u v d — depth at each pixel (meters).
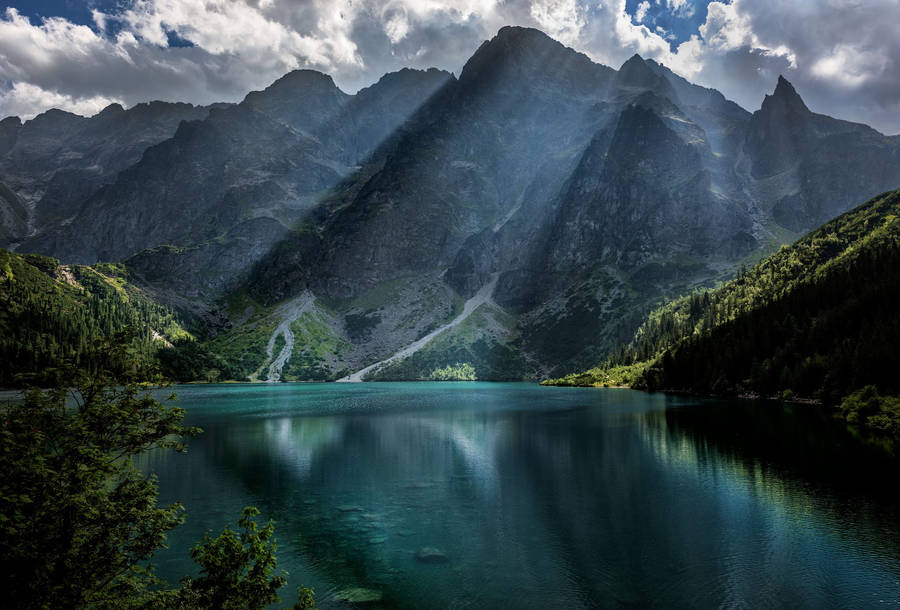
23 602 15.60
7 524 15.72
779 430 87.19
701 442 77.62
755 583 31.91
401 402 166.75
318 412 134.62
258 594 19.30
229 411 138.38
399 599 30.16
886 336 111.50
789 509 45.75
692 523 42.72
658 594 30.67
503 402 161.00
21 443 16.77
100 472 17.89
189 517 46.22
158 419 20.77
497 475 60.47
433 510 47.59
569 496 51.06
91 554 17.56
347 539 40.44
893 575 32.75
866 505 46.59
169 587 31.41
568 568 34.41
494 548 38.22
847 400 103.94
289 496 52.97
